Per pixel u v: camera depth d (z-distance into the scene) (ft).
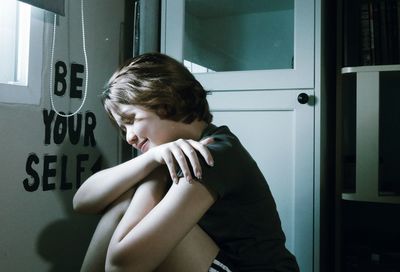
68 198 4.10
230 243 2.53
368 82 3.87
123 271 2.22
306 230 3.91
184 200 2.23
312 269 3.89
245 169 2.48
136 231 2.23
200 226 2.59
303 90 3.95
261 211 2.56
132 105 2.57
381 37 4.17
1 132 3.40
